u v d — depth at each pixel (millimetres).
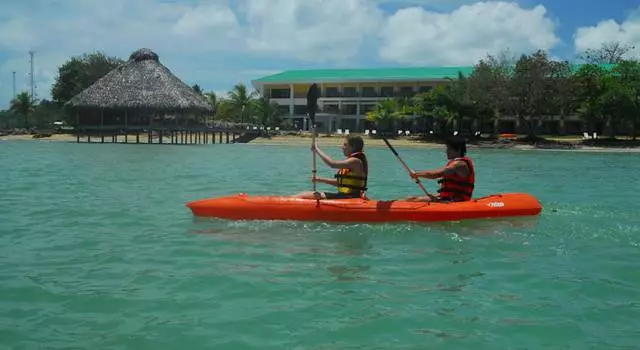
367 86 72188
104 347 4371
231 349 4336
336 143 52875
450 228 8609
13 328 4730
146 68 54219
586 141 52094
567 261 6930
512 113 55438
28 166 22125
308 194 9266
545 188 16031
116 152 36125
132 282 5965
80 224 9156
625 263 6852
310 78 72875
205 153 36094
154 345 4406
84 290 5695
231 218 9125
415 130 65250
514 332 4684
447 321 4910
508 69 56531
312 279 6082
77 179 16750
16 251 7324
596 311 5188
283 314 5043
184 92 54312
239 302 5348
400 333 4645
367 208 8781
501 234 8305
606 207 10922
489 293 5680
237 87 68250
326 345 4402
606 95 49969
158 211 10438
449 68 76875
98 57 77125
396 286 5875
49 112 76000
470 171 9328
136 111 53406
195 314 5039
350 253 7195
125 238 8070
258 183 15992
